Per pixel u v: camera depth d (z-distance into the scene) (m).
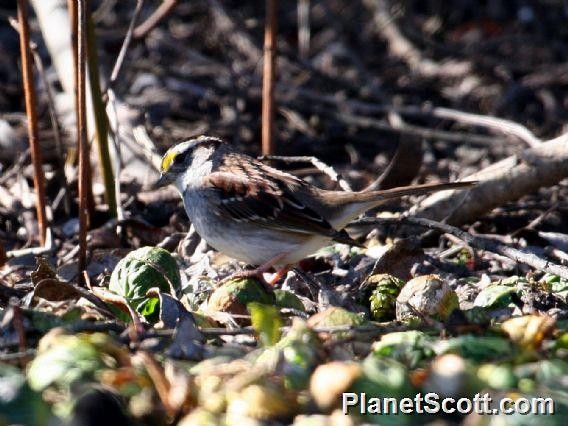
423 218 10.61
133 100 15.21
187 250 10.45
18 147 13.45
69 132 13.82
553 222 11.52
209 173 9.14
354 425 6.18
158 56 17.05
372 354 7.05
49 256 10.28
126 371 6.62
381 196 8.96
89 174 11.09
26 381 6.58
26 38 9.96
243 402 6.34
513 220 11.54
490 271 9.88
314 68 16.75
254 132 15.07
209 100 15.71
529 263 8.68
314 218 8.66
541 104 16.41
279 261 8.95
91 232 10.73
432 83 17.06
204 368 6.70
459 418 6.45
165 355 7.08
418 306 8.10
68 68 13.99
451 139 14.62
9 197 11.84
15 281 9.55
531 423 6.15
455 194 10.91
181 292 8.77
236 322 8.00
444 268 9.79
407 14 18.50
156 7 18.27
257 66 16.95
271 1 12.25
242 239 8.95
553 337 7.30
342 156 14.94
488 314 8.55
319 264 10.05
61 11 14.42
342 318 7.51
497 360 6.94
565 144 10.67
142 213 11.84
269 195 8.81
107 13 17.83
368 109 15.52
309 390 6.58
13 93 15.48
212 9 18.16
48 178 12.42
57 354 6.60
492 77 17.08
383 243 10.85
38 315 7.52
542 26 18.25
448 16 18.84
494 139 14.73
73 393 6.37
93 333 7.41
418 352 6.97
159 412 6.41
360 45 18.25
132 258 8.55
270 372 6.64
